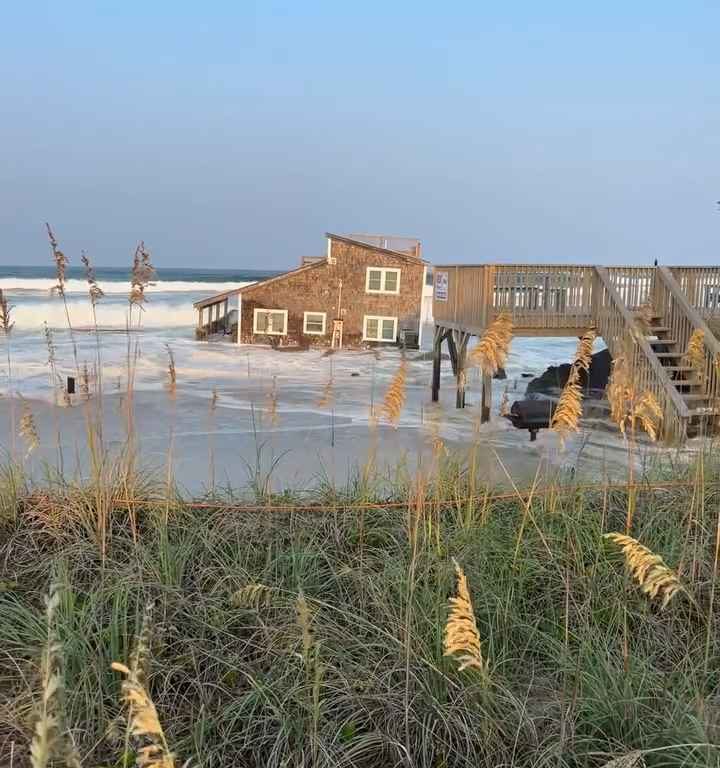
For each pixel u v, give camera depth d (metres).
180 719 3.56
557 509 5.63
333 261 34.19
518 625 4.19
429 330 45.88
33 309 48.19
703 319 13.79
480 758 3.30
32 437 6.15
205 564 5.01
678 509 5.70
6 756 3.19
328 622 4.21
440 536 5.09
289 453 10.62
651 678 3.71
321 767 3.21
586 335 4.19
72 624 4.04
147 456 10.09
